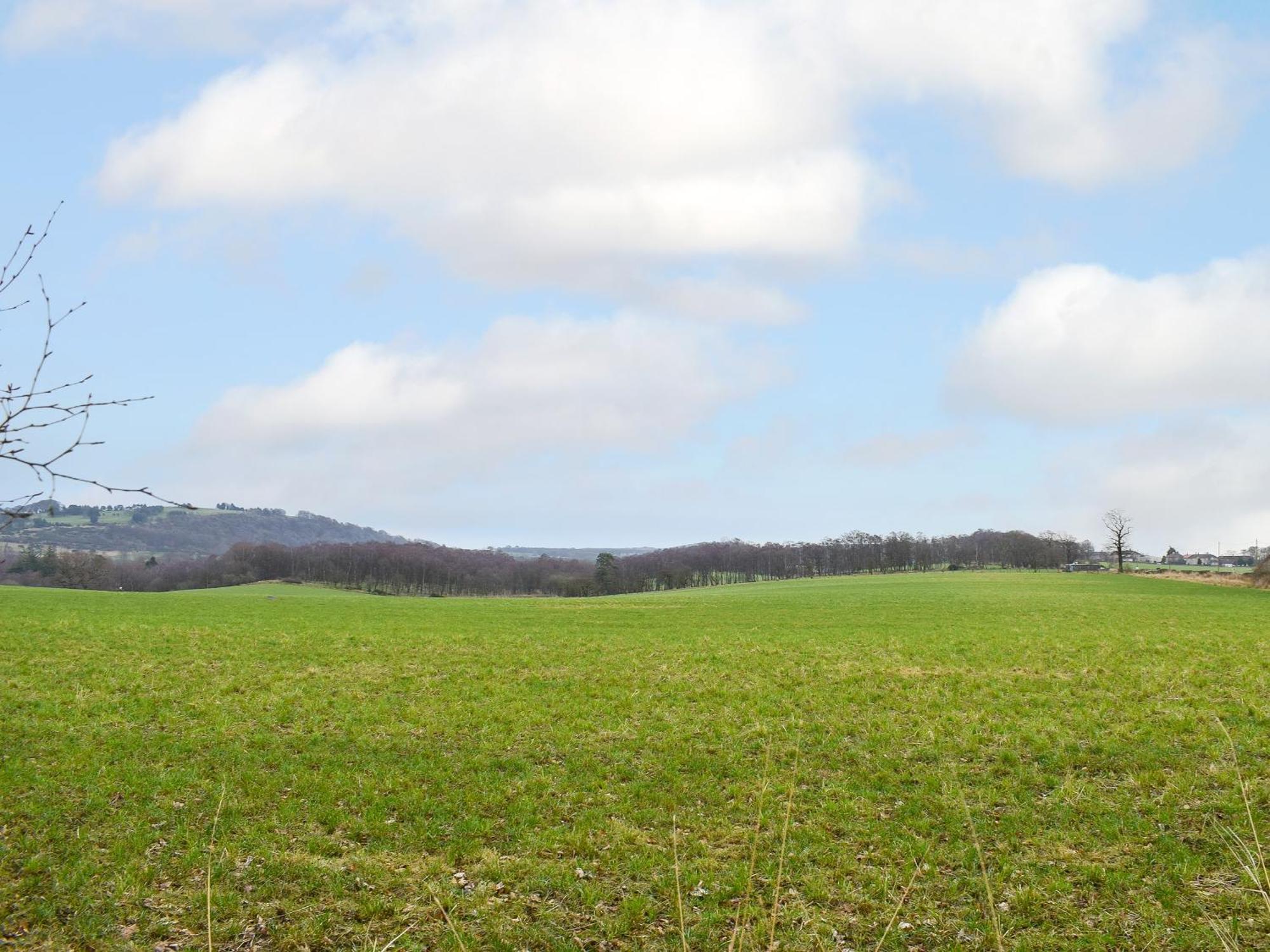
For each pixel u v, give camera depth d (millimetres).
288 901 12719
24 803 15953
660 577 163625
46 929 11773
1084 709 22438
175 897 12758
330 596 72062
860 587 92812
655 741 20562
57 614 45438
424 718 22688
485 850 14531
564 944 11695
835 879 13375
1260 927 11547
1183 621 44438
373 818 15781
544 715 23062
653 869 13828
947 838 14766
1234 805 15445
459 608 58938
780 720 22375
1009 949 11344
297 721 22406
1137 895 12570
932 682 26703
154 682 26750
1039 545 167625
